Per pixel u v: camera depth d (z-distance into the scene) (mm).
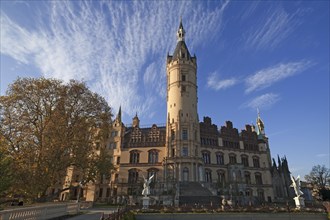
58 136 34312
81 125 38875
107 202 54969
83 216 25656
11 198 36156
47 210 21875
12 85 35375
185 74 71188
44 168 32344
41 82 36500
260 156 75875
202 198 43281
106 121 43875
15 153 32375
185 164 58094
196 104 69875
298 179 35062
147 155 63938
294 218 28375
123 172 62688
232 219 27734
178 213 27859
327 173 91188
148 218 27297
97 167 42719
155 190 49375
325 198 74250
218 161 68938
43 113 36406
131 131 68438
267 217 28188
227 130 74875
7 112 34062
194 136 63000
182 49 75250
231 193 54188
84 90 40812
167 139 62656
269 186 71062
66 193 62719
